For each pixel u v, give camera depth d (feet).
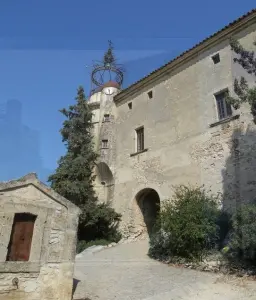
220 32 55.72
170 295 27.22
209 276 32.81
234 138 48.75
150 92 70.33
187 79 61.52
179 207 42.32
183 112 59.98
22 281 23.68
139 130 70.79
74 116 71.87
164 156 60.90
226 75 53.52
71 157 67.15
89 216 59.93
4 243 23.67
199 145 54.44
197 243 38.42
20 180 25.61
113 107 79.71
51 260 25.31
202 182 51.70
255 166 44.50
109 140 74.69
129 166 68.74
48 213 26.27
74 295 27.91
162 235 45.14
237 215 34.35
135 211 64.18
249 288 27.55
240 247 32.48
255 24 50.88
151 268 38.17
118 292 28.78
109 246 57.36
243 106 48.83
